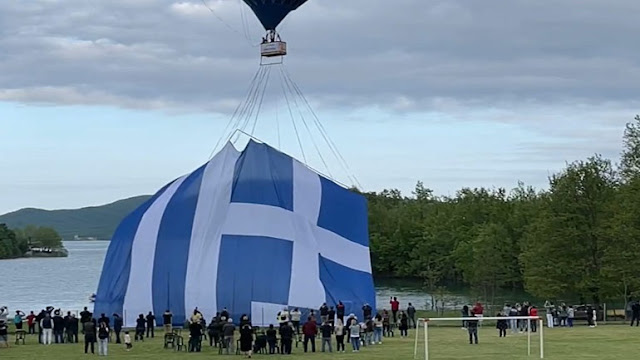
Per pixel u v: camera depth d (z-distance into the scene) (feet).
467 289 451.12
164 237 210.38
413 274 504.43
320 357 154.10
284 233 207.92
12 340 193.26
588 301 280.51
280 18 246.88
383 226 521.65
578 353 156.35
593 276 265.34
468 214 450.71
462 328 222.28
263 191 212.02
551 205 273.75
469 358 149.79
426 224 477.36
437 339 188.14
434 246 448.65
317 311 200.13
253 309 200.23
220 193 212.84
